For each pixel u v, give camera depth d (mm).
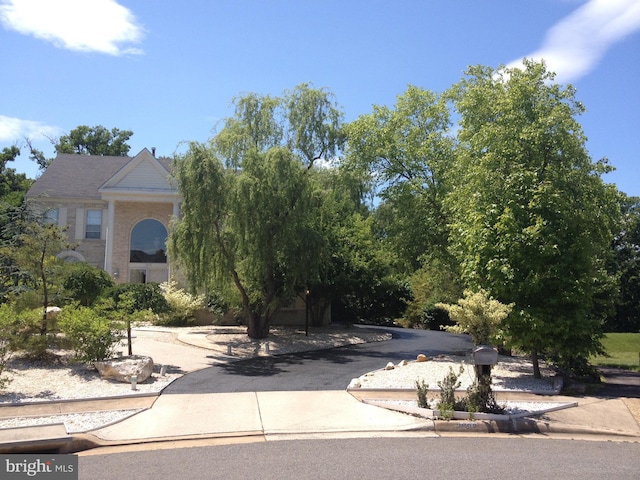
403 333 28766
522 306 13023
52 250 15203
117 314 14062
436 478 6430
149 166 31094
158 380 12750
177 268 19938
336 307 31906
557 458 7465
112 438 8227
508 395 11648
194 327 25172
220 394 11375
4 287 17297
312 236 20500
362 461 7102
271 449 7695
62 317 13500
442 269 22641
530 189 13320
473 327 10461
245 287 21406
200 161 18156
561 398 11453
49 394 10812
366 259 27750
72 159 34531
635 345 25625
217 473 6555
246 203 18656
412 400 10766
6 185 43625
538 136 14406
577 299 12727
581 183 14289
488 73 20000
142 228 31703
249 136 20891
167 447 7848
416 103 21922
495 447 8016
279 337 22047
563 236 13102
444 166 20125
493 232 13477
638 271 38844
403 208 21297
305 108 22406
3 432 8094
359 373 14453
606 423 9781
